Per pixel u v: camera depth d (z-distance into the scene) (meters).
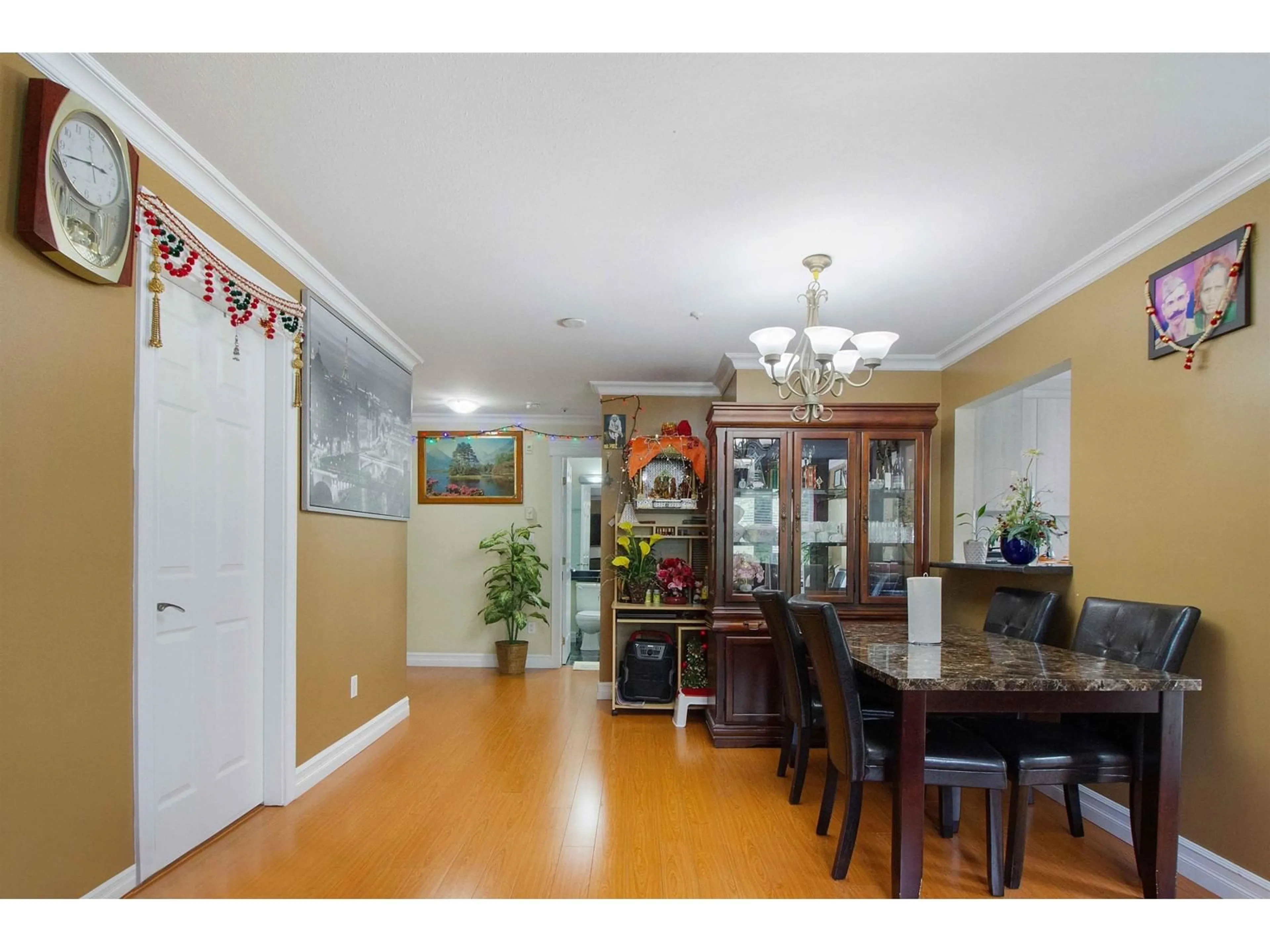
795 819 2.81
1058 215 2.50
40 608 1.70
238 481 2.70
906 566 4.15
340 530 3.43
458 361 4.61
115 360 1.94
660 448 4.88
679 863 2.40
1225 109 1.87
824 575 4.20
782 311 3.57
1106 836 2.68
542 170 2.23
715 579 4.13
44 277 1.70
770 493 4.18
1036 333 3.37
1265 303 2.12
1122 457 2.76
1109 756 2.19
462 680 5.71
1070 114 1.90
